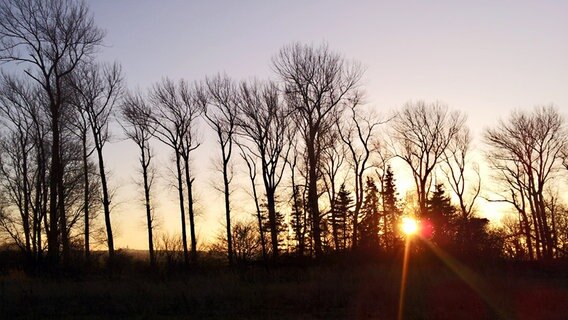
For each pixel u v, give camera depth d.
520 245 43.34
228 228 48.47
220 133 50.97
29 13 41.09
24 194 49.44
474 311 23.64
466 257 39.28
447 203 58.25
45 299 26.58
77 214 52.59
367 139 52.38
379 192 59.12
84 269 39.00
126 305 25.09
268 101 49.53
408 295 26.84
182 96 51.62
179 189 52.00
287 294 27.27
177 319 22.48
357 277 32.75
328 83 49.88
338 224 54.50
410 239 41.84
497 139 59.53
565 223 59.50
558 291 28.22
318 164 52.06
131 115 51.72
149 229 53.66
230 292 27.61
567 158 57.31
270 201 48.56
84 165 52.19
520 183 59.09
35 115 48.38
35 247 45.03
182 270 38.00
